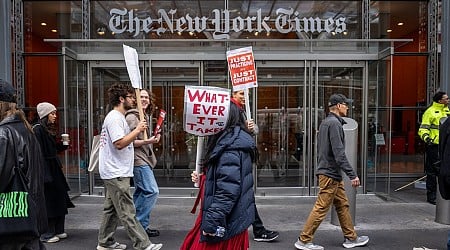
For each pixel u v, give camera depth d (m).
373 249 5.57
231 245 3.29
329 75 9.20
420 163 10.27
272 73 9.26
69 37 9.76
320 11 9.67
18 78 9.55
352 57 8.93
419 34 10.03
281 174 9.45
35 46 9.66
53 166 5.71
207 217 3.12
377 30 9.94
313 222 5.42
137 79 5.51
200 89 3.23
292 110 9.33
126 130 5.22
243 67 5.95
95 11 9.68
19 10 9.62
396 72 9.98
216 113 3.21
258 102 9.34
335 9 9.71
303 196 8.77
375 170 8.92
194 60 8.93
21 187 3.41
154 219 7.12
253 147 3.30
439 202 6.82
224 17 9.54
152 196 5.92
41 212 3.59
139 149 5.84
